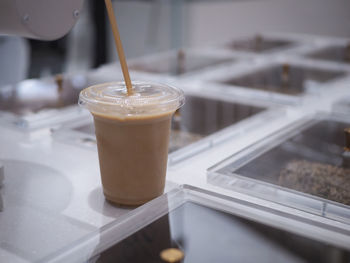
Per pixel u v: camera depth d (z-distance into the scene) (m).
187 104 0.76
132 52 2.87
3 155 0.57
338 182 0.51
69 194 0.47
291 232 0.36
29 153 0.58
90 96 0.41
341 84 0.98
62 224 0.41
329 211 0.42
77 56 3.17
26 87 0.84
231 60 1.21
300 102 0.81
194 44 2.82
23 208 0.44
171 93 0.43
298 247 0.34
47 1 0.43
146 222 0.37
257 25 2.79
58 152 0.59
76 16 0.47
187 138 0.66
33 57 3.27
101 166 0.44
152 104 0.40
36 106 0.81
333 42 1.50
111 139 0.41
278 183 0.50
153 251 0.34
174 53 1.27
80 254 0.33
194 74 1.04
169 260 0.32
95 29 2.92
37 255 0.36
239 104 0.76
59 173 0.52
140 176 0.42
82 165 0.54
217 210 0.39
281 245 0.34
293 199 0.44
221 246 0.34
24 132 0.66
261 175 0.51
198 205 0.40
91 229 0.40
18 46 1.49
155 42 2.72
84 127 0.66
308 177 0.52
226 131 0.63
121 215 0.42
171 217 0.38
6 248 0.37
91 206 0.44
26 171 0.52
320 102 0.84
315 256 0.33
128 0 2.79
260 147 0.57
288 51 1.34
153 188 0.43
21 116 0.75
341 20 2.56
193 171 0.52
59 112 0.73
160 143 0.42
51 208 0.44
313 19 2.64
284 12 2.71
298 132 0.62
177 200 0.41
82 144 0.61
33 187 0.48
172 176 0.51
